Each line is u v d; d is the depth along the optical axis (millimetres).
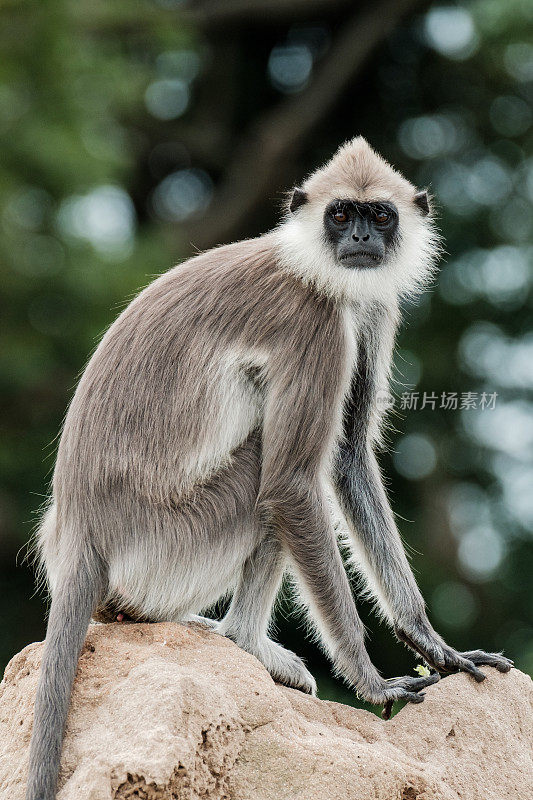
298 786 11141
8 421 36625
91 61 40062
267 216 46875
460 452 41938
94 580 12852
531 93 47031
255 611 13711
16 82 37812
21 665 12898
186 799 10695
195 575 13328
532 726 13047
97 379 13516
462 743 12484
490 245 44406
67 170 37312
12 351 35719
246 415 13734
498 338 42969
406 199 15109
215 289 13836
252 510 13633
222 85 49781
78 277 36688
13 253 36750
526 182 45031
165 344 13508
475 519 42469
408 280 15117
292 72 51125
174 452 13305
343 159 15008
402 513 41219
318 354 13664
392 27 47219
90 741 11117
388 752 11859
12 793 11492
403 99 48812
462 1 47406
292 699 12680
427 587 40094
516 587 40656
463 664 13266
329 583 13445
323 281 13883
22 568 37062
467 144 46531
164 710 10867
